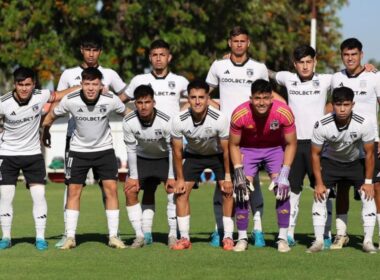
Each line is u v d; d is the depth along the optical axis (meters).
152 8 116.56
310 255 35.53
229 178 37.62
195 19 120.25
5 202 38.44
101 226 50.12
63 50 116.00
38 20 113.88
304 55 38.94
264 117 36.34
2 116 37.84
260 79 36.50
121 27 117.25
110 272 31.25
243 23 123.69
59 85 41.59
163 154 39.09
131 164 38.66
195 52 118.62
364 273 30.98
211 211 61.25
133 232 46.91
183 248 37.84
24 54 115.06
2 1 117.00
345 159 37.22
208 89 36.72
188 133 37.06
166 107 40.22
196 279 29.75
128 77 118.75
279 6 131.75
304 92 39.19
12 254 36.12
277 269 31.77
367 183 36.66
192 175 38.47
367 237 37.00
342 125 35.91
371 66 38.59
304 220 53.44
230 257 34.91
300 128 39.19
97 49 40.53
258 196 39.34
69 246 38.06
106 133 38.81
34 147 38.34
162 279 29.78
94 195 82.31
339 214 38.84
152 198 40.53
